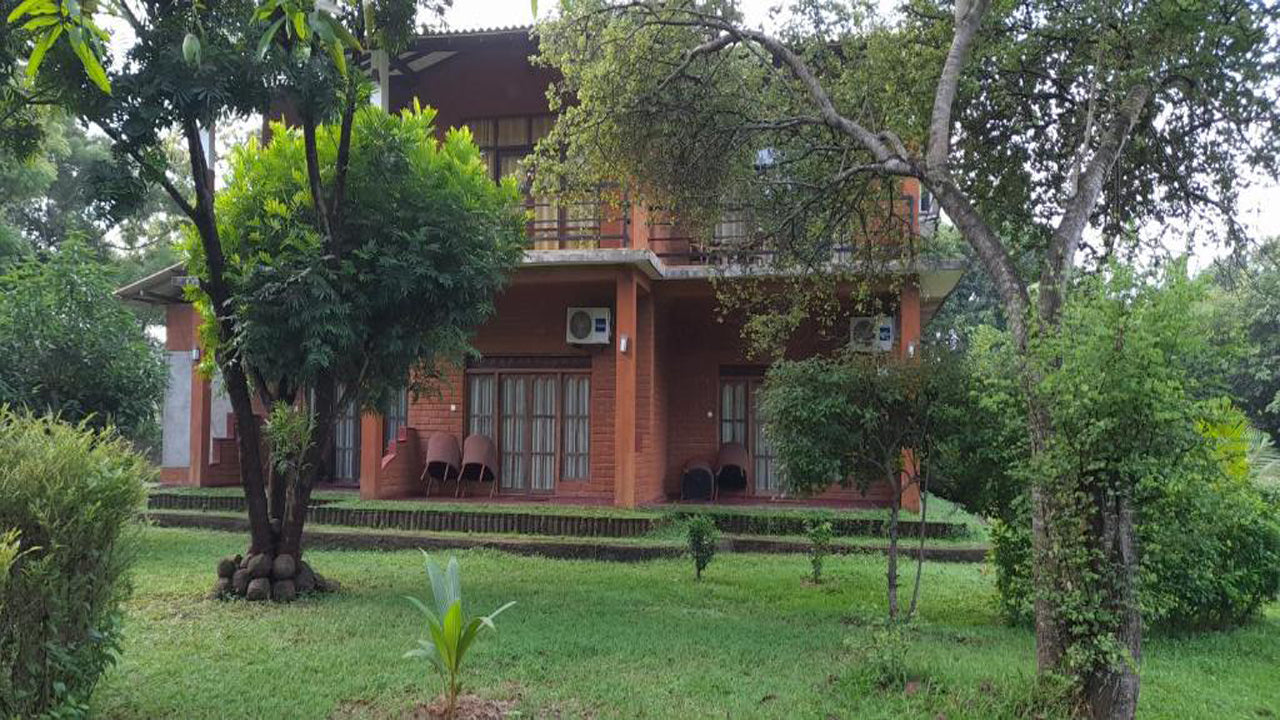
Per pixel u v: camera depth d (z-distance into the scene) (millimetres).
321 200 8086
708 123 9516
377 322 8570
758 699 5340
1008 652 6508
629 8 9242
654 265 13562
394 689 5449
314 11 3631
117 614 4656
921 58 8430
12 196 21328
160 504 14297
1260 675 6320
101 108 7133
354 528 12398
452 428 15484
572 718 4980
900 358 7344
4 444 4258
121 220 7832
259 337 7781
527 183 14898
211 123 7312
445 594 4984
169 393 17016
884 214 10469
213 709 5109
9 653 3934
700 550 9461
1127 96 6789
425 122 9109
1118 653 4551
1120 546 4695
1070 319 4699
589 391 15281
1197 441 4477
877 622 5992
